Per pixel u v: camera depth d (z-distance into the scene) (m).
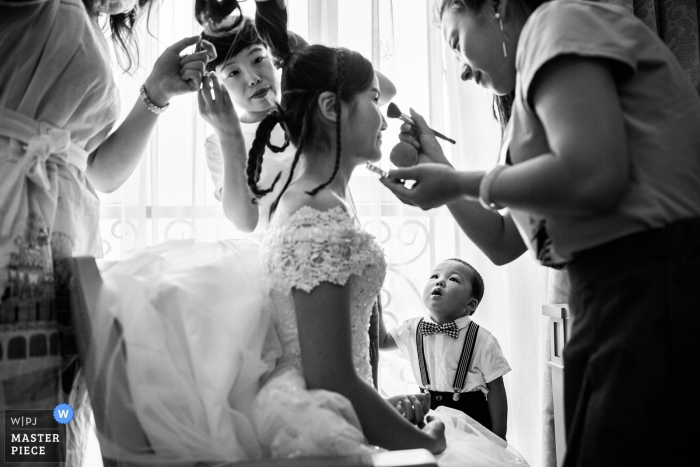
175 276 1.14
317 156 1.27
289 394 1.02
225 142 1.74
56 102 1.21
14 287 1.09
